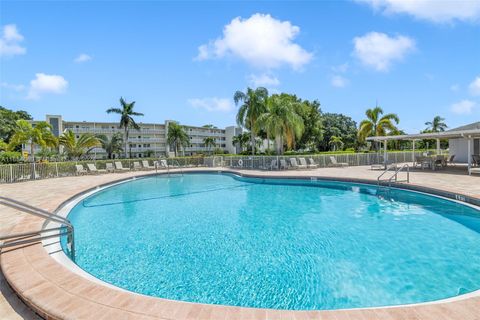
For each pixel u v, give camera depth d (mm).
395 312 2508
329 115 50656
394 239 5766
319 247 5434
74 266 4195
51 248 4867
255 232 6457
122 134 55781
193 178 17438
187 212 8531
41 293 2943
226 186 13844
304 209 8633
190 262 4824
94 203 10000
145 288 3955
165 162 23500
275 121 20266
